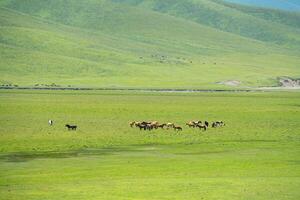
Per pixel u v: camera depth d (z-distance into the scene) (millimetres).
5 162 51500
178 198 38125
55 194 39156
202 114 97250
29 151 57406
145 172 47281
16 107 99875
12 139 63656
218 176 45688
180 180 43938
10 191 40094
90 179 44312
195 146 61656
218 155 55938
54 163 51125
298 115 96812
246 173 47031
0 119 81750
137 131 72438
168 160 52906
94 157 54344
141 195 38906
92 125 77312
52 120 82125
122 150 58625
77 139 64688
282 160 53219
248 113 99250
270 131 74750
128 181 43594
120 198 38062
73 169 48375
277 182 43188
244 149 59969
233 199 37938
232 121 86938
